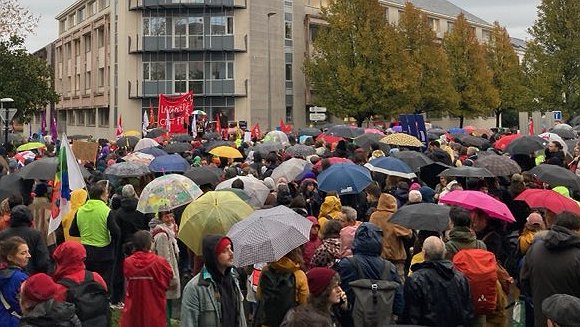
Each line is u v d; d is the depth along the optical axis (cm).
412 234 938
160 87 5541
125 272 759
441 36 7962
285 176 1404
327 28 5509
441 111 6253
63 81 7844
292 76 5856
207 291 616
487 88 6438
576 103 5197
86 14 7031
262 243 679
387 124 5388
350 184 1164
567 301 471
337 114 5362
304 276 691
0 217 971
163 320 760
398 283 695
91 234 1024
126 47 5591
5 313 653
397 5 7000
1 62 4519
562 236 662
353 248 737
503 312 734
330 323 391
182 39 5484
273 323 681
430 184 1453
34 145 2145
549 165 1177
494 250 863
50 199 1126
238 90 5488
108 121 6359
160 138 2469
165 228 973
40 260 859
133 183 1391
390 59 5209
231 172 1348
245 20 5472
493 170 1238
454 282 661
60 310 550
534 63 5338
